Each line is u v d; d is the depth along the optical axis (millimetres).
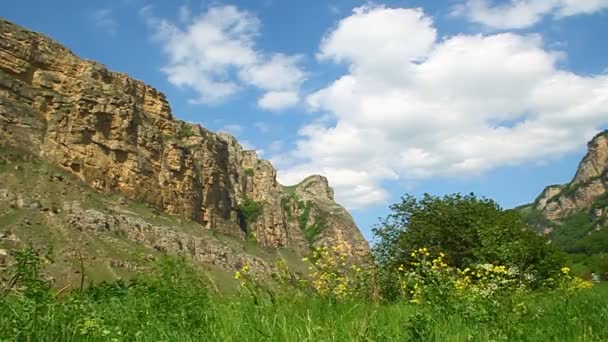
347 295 9352
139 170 189125
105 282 9125
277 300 7719
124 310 7199
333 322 6355
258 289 8102
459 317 7848
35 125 169375
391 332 6375
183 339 6031
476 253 23250
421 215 35875
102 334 5723
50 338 5504
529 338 7090
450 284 9375
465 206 36344
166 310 7215
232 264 189000
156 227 169000
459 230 34625
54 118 174125
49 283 7258
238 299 7844
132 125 192000
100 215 149000
